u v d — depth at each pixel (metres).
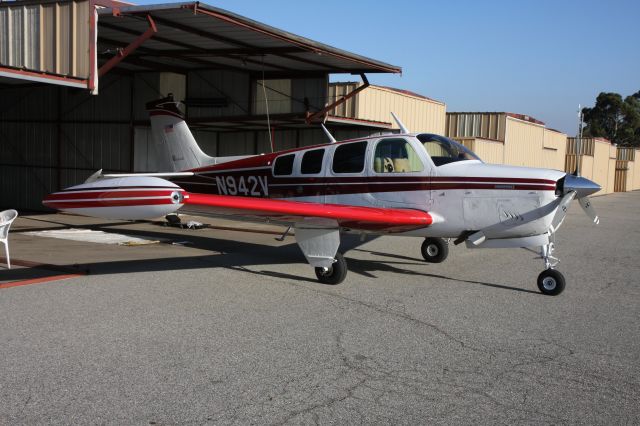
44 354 3.96
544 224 6.19
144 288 6.08
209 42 11.68
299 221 6.41
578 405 3.33
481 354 4.18
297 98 15.14
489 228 6.45
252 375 3.67
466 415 3.16
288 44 11.44
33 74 8.49
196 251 8.84
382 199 7.04
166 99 9.70
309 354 4.09
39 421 2.97
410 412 3.18
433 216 6.70
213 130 16.80
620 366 4.00
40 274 6.74
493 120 22.55
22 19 9.66
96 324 4.70
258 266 7.59
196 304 5.45
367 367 3.86
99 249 8.90
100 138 16.23
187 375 3.64
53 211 17.30
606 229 14.01
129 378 3.57
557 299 6.03
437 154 6.90
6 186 18.38
